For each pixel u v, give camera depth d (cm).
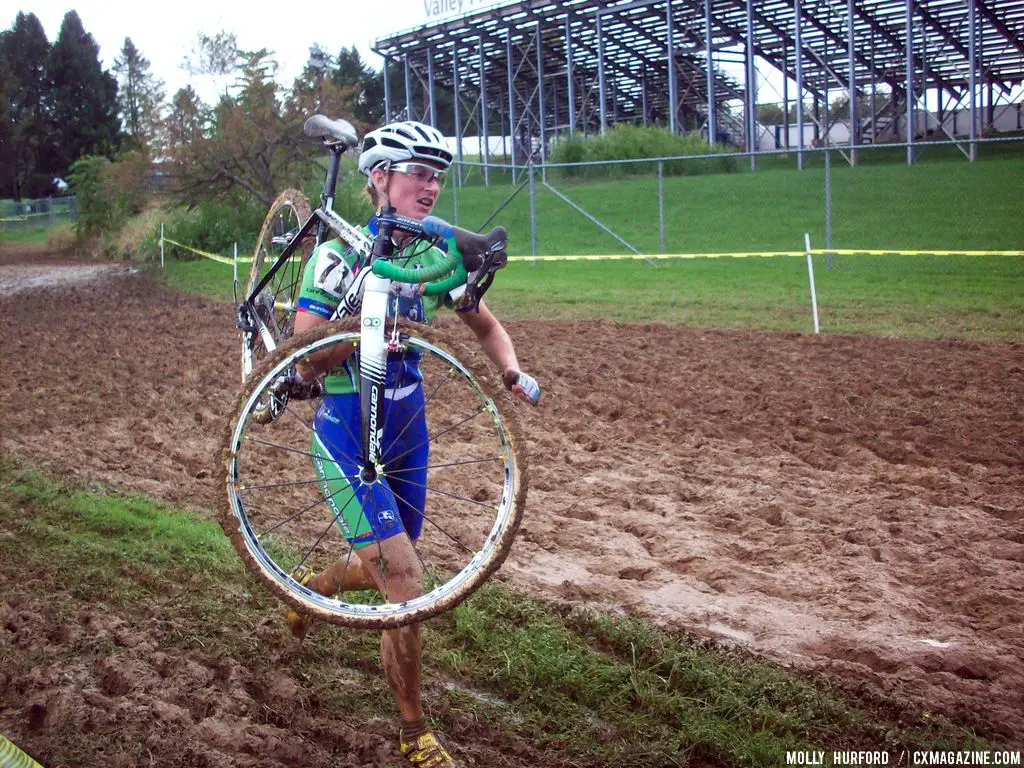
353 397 296
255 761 301
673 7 3725
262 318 361
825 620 412
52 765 293
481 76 4312
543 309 1419
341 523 297
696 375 905
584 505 559
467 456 661
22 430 728
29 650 369
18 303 1669
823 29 3859
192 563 458
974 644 389
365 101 6638
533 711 342
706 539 507
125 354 1088
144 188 2716
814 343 1064
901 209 2347
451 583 281
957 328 1128
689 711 334
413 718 306
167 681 348
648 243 2314
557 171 3366
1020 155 2994
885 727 326
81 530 510
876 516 537
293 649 377
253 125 2459
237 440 273
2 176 5650
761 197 2652
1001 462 634
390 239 277
